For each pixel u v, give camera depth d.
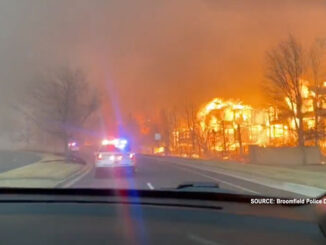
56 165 31.06
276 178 17.44
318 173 19.08
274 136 40.41
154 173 22.17
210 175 20.53
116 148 22.25
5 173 23.48
